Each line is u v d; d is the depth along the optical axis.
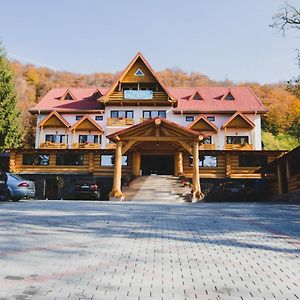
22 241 5.42
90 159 28.86
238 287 3.27
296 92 22.38
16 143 38.09
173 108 35.31
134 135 21.33
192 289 3.18
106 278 3.50
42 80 67.38
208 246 5.20
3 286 3.22
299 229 7.06
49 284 3.29
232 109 35.38
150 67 35.41
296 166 20.39
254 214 10.38
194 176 20.92
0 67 38.28
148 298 2.93
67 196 28.14
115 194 20.59
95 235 6.07
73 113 35.66
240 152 28.02
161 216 9.52
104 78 69.56
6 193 14.86
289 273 3.78
